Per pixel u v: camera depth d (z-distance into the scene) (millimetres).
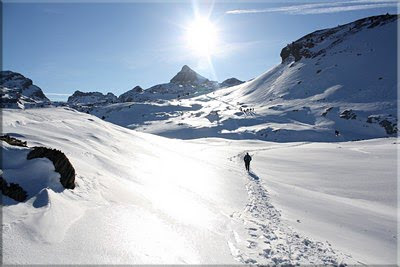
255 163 30688
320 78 153125
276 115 114438
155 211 9367
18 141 10695
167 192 12555
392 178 20703
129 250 6402
